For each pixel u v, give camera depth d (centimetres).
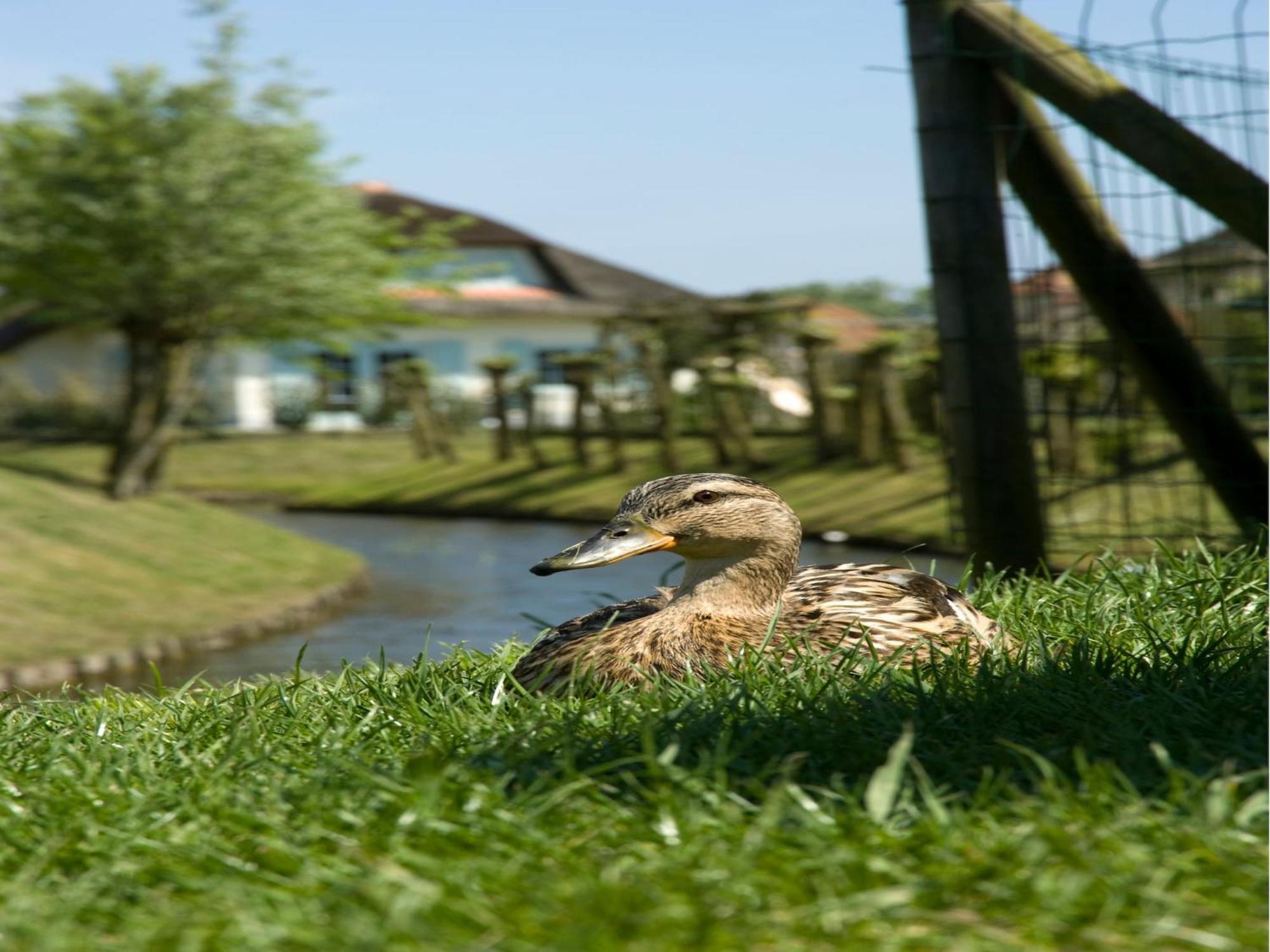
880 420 2395
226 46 2625
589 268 5353
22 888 287
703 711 378
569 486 2688
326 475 3281
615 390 3309
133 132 2602
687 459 2706
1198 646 440
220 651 1223
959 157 749
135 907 282
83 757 393
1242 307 755
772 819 288
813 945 251
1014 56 730
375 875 278
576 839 302
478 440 3856
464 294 4988
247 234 2648
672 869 277
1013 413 755
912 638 455
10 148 2605
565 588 1524
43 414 4412
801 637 445
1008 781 326
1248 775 301
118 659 1148
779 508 464
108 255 2570
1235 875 270
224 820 324
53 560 1438
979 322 752
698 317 2978
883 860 275
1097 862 273
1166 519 862
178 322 2706
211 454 3606
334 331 3102
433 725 407
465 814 312
